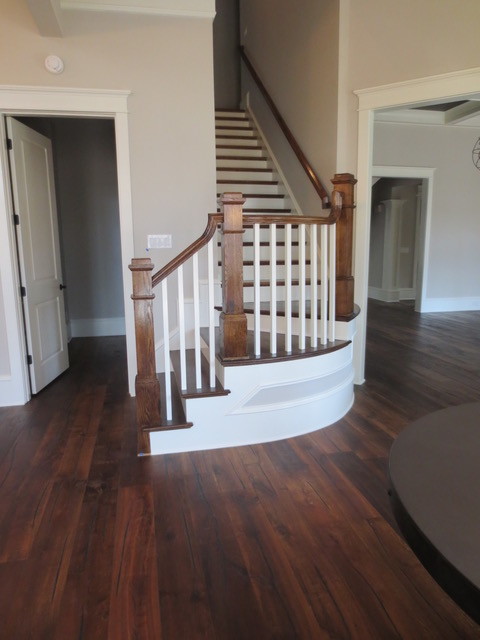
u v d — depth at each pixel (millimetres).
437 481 969
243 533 1958
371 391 3738
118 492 2287
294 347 2994
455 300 7430
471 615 715
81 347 5227
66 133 5285
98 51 3299
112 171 5445
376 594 1622
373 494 2248
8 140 3314
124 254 3520
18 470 2516
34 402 3566
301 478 2402
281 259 4391
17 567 1764
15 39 3172
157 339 3656
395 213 8445
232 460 2604
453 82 3162
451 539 795
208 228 2619
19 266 3479
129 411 3369
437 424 1254
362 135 3525
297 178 4570
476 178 7043
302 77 4363
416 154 6703
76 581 1690
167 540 1915
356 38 3492
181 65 3434
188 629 1480
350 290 3268
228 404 2723
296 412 2881
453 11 3127
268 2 5391
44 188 3918
